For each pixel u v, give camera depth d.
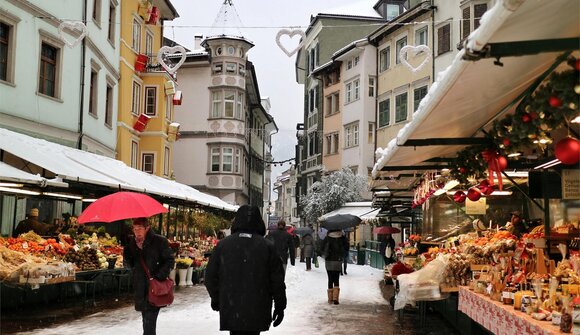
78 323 11.38
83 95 23.64
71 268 12.96
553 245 10.53
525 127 6.43
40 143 16.16
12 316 12.12
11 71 18.64
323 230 31.98
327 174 49.25
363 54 43.72
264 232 6.84
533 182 11.04
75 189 16.30
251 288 6.41
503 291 7.52
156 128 34.34
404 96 39.16
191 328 11.19
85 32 16.78
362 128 43.81
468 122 8.01
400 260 18.05
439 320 12.71
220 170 49.50
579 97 5.07
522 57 5.16
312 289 19.38
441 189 13.88
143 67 32.69
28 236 14.59
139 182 18.34
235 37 49.31
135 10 32.34
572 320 5.34
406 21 38.25
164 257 8.27
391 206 26.73
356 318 12.78
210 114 49.91
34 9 19.72
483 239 12.02
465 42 4.74
